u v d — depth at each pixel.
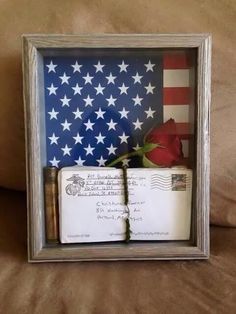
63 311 0.36
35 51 0.42
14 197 0.52
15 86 0.47
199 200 0.43
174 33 0.45
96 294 0.38
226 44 0.46
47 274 0.41
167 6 0.47
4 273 0.41
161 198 0.44
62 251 0.42
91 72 0.45
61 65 0.45
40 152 0.43
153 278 0.40
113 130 0.46
